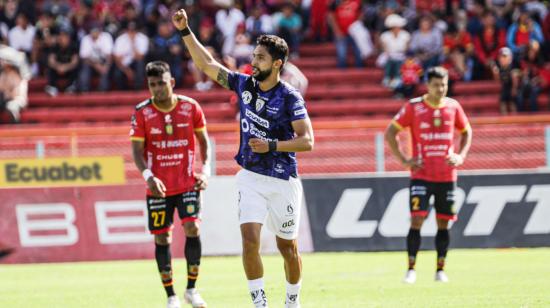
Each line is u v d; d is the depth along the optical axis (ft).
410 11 149.89
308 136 45.44
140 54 142.41
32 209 93.45
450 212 69.26
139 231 93.50
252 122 46.83
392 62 139.23
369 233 95.14
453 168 69.36
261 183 46.32
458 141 102.37
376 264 84.38
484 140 106.83
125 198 93.56
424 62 137.39
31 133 98.43
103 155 100.42
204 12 155.63
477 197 95.55
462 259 88.02
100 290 69.10
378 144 100.37
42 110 138.92
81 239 93.30
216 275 78.07
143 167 54.65
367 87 141.18
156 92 54.65
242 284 70.74
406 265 83.15
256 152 45.29
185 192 55.36
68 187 93.50
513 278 70.90
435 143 69.15
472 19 142.61
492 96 138.51
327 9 151.84
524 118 102.01
